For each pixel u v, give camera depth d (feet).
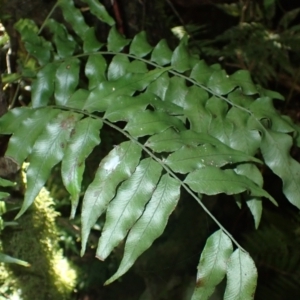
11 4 2.05
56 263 2.27
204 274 1.14
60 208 2.75
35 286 2.15
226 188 1.18
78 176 1.22
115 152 1.21
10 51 2.08
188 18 3.57
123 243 2.72
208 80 1.51
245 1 3.23
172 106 1.40
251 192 1.19
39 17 2.09
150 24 2.44
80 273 2.75
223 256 1.15
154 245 2.75
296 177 1.35
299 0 3.68
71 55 1.64
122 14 2.30
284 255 2.83
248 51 2.89
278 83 3.22
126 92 1.40
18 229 2.10
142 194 1.17
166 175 1.19
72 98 1.41
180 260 2.72
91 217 1.15
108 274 2.81
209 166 1.20
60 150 1.28
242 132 1.40
